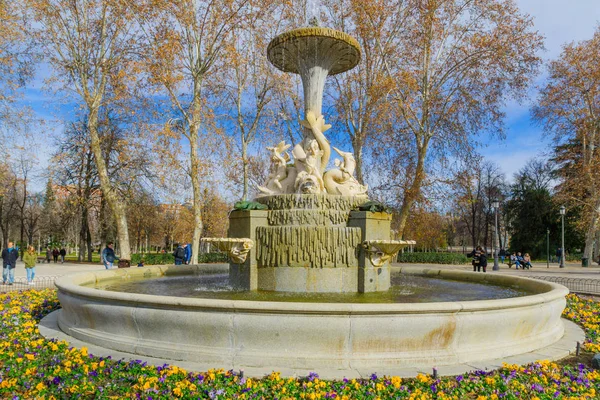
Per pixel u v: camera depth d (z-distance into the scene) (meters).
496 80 23.16
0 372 4.59
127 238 23.78
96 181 32.41
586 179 31.16
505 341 5.55
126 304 5.48
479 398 4.03
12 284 15.01
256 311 4.89
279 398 4.00
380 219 8.12
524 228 45.34
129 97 21.03
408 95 22.27
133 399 3.99
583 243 43.47
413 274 12.21
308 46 9.09
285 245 7.68
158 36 20.39
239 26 20.78
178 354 5.08
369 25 22.42
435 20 22.39
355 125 27.17
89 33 21.91
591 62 28.92
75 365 4.82
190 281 10.09
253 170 28.25
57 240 43.66
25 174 35.38
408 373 4.71
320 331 4.85
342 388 4.21
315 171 8.62
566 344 6.17
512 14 22.02
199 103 21.70
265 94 26.03
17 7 19.50
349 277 7.79
